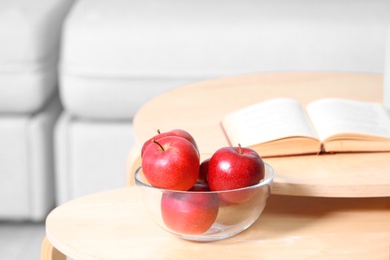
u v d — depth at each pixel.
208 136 1.48
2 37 2.20
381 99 1.70
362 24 2.21
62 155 2.27
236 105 1.69
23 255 2.21
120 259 1.09
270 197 1.35
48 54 2.29
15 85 2.21
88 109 2.24
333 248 1.14
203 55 2.20
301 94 1.75
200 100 1.73
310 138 1.36
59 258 1.25
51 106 2.38
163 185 1.09
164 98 1.75
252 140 1.37
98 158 2.25
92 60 2.21
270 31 2.21
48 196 2.32
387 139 1.38
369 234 1.19
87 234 1.17
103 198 1.30
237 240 1.16
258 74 1.94
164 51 2.20
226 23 2.22
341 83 1.84
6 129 2.24
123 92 2.21
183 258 1.09
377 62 2.21
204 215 1.09
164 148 1.10
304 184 1.24
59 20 2.47
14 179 2.28
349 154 1.38
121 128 2.23
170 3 2.39
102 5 2.40
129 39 2.20
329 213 1.27
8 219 2.41
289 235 1.18
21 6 2.36
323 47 2.21
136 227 1.19
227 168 1.09
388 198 1.34
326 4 2.36
